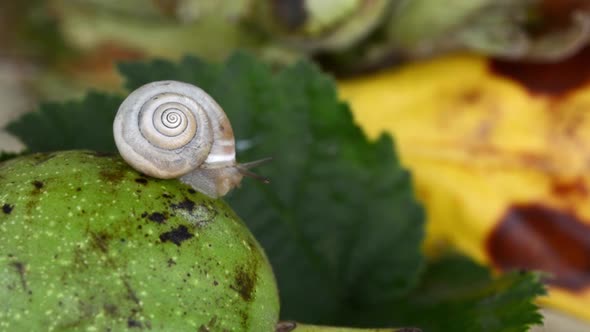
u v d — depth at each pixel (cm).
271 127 18
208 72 18
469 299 17
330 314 18
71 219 13
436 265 20
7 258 13
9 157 17
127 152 14
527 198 21
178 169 14
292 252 18
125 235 13
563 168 21
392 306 18
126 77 18
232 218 15
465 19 21
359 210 19
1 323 13
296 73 18
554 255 21
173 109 14
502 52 21
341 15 20
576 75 21
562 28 21
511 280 17
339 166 19
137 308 13
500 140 21
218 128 14
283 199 18
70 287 13
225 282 14
